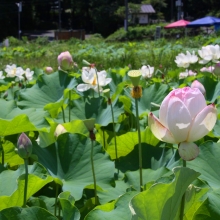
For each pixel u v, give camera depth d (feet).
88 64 12.66
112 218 5.20
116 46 81.00
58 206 7.47
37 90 14.25
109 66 37.91
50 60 48.39
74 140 8.27
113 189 7.56
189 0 253.65
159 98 13.66
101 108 12.76
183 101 4.97
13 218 4.94
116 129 12.19
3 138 9.45
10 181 6.78
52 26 242.99
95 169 7.86
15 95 14.96
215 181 6.80
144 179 7.67
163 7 263.49
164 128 5.00
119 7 219.20
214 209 5.08
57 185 7.31
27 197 6.36
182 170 4.33
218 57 16.66
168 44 70.23
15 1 208.95
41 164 7.34
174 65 33.09
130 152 9.18
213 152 7.13
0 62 50.55
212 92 14.87
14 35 200.85
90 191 7.93
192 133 4.92
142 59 38.68
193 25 136.98
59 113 12.84
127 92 13.93
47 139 8.88
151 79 20.02
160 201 4.34
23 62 51.42
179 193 4.48
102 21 220.43
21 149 5.71
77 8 238.07
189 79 16.69
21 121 8.41
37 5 237.25
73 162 8.08
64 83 14.42
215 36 83.71
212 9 249.34
